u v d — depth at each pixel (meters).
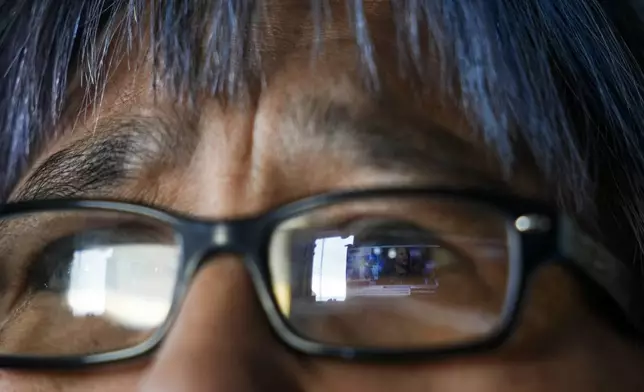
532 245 0.25
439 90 0.26
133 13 0.28
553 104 0.26
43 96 0.29
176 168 0.27
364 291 0.25
